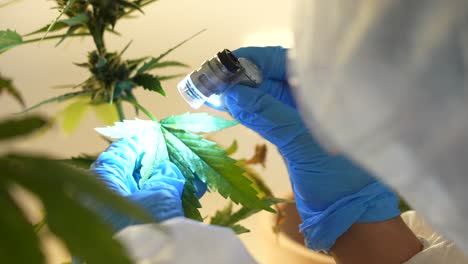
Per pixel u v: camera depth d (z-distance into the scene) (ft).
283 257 2.45
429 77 0.93
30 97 2.71
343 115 1.04
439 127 0.96
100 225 0.72
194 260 1.24
